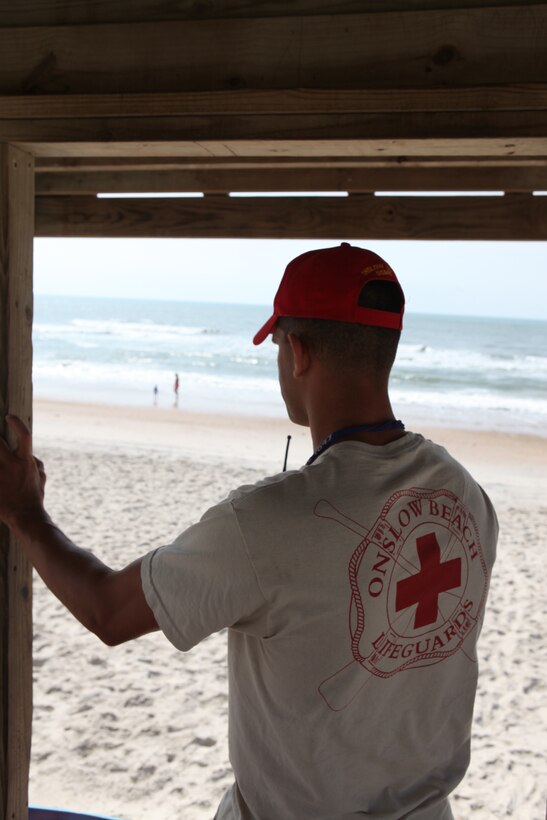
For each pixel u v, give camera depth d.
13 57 1.46
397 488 1.09
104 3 1.42
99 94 1.41
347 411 1.14
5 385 1.52
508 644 5.91
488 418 23.25
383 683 1.08
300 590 1.03
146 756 4.27
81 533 8.25
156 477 11.47
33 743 4.34
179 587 1.05
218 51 1.38
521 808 3.98
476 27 1.29
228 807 1.20
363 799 1.10
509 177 2.73
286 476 1.08
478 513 1.20
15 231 1.51
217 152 1.51
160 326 63.38
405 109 1.31
